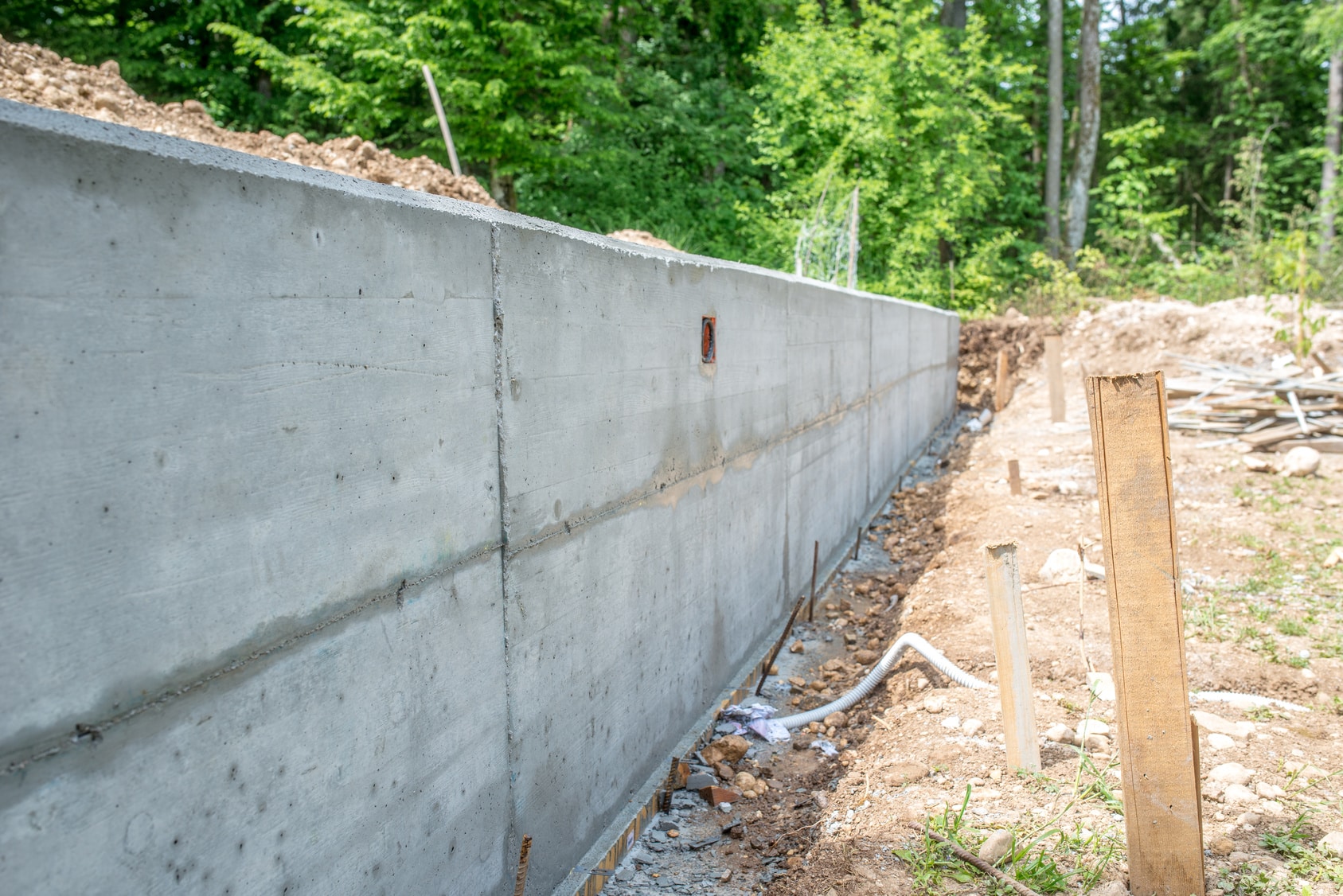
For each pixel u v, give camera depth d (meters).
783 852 3.74
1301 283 12.20
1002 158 23.36
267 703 2.00
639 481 4.00
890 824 3.53
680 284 4.34
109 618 1.64
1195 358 14.55
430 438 2.52
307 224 2.05
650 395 4.08
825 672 5.89
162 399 1.73
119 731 1.67
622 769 4.00
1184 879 2.91
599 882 3.56
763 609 6.14
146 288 1.68
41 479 1.52
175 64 17.36
